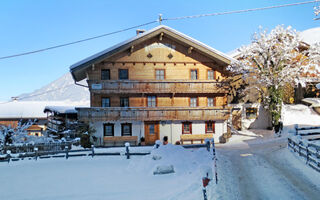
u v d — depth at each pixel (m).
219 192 9.44
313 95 33.62
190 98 27.83
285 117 30.23
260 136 27.06
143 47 27.30
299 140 14.75
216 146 24.08
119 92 26.27
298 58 29.89
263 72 26.70
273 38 27.36
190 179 11.70
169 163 14.09
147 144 27.09
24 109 53.16
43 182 13.29
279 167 13.33
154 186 11.55
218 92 27.17
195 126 27.55
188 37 26.25
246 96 30.88
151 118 26.50
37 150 19.81
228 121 28.77
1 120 49.72
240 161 15.56
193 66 27.67
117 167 15.91
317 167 11.73
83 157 19.41
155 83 26.67
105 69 26.88
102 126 26.67
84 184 12.57
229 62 26.50
